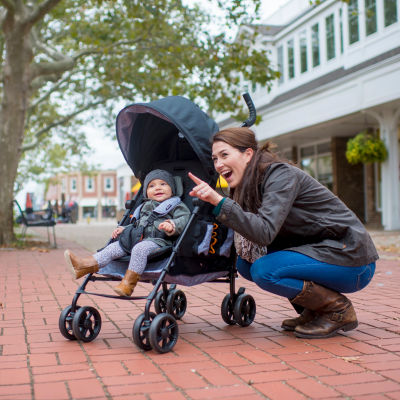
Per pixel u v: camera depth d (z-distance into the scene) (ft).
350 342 11.73
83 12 47.83
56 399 8.20
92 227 87.10
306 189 11.73
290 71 67.05
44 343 11.94
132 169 14.66
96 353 11.03
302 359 10.39
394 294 18.43
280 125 61.57
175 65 45.14
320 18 59.93
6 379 9.25
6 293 19.33
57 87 56.08
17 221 79.82
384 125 50.42
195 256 12.26
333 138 65.67
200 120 13.08
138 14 42.68
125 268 12.84
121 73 49.32
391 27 47.55
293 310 15.79
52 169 126.11
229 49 44.47
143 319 11.09
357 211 66.03
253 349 11.27
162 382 9.05
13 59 39.81
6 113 40.73
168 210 12.65
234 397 8.26
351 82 49.24
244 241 12.47
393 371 9.53
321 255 11.61
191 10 45.21
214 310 16.03
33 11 37.70
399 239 42.27
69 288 20.57
